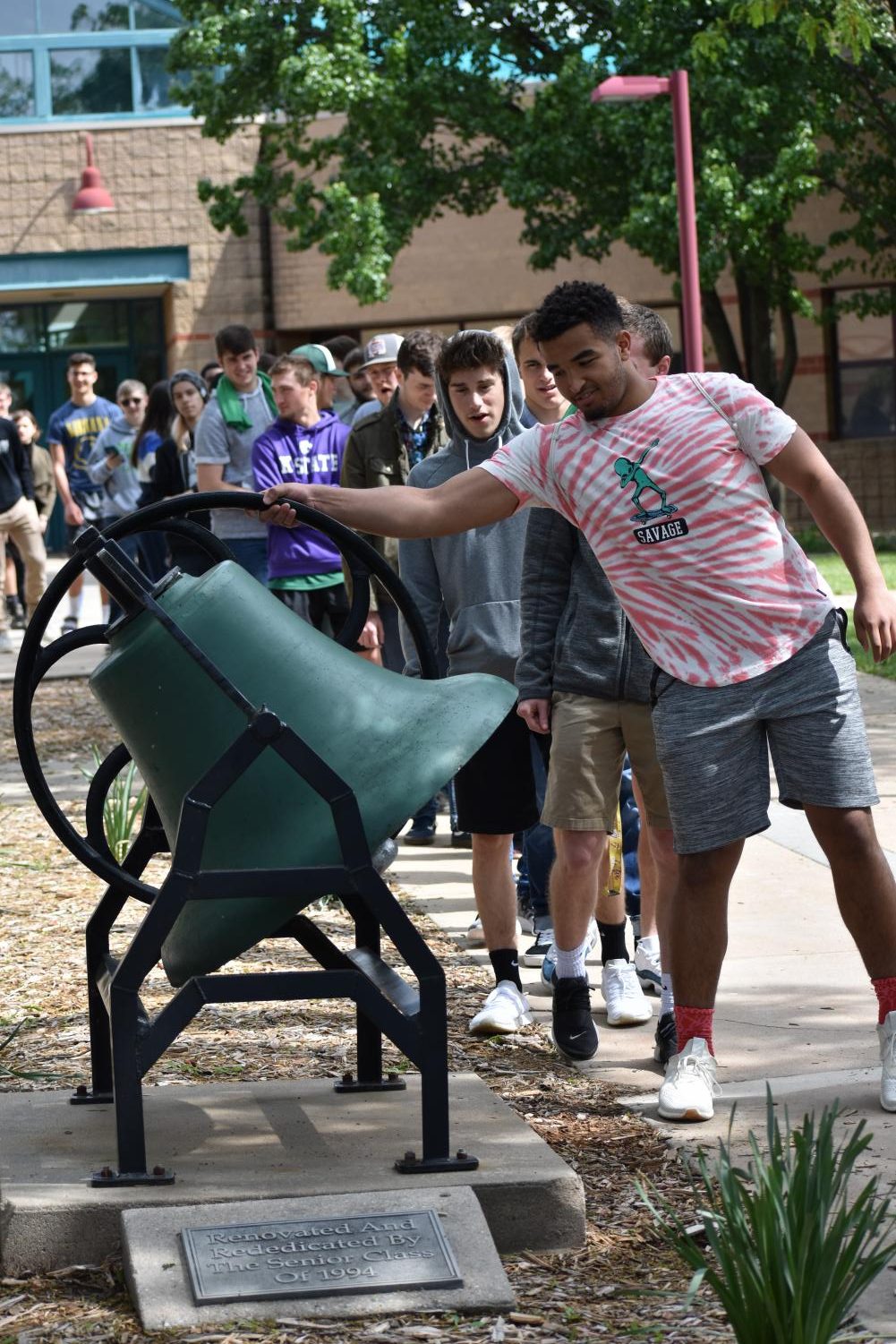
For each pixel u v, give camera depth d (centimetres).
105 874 380
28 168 2653
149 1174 344
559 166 2089
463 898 657
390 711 351
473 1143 364
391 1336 301
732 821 405
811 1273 274
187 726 344
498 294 2642
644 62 2039
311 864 342
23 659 364
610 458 395
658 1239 345
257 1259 315
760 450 395
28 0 2656
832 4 1816
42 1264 330
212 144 2664
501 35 2189
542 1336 301
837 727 402
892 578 1578
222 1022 504
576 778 452
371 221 2158
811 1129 294
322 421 816
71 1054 467
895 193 2255
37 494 1599
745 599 395
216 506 380
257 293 2697
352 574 406
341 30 2122
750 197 1998
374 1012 346
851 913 414
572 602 460
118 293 2767
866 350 2594
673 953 417
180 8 2233
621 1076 451
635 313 449
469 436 509
